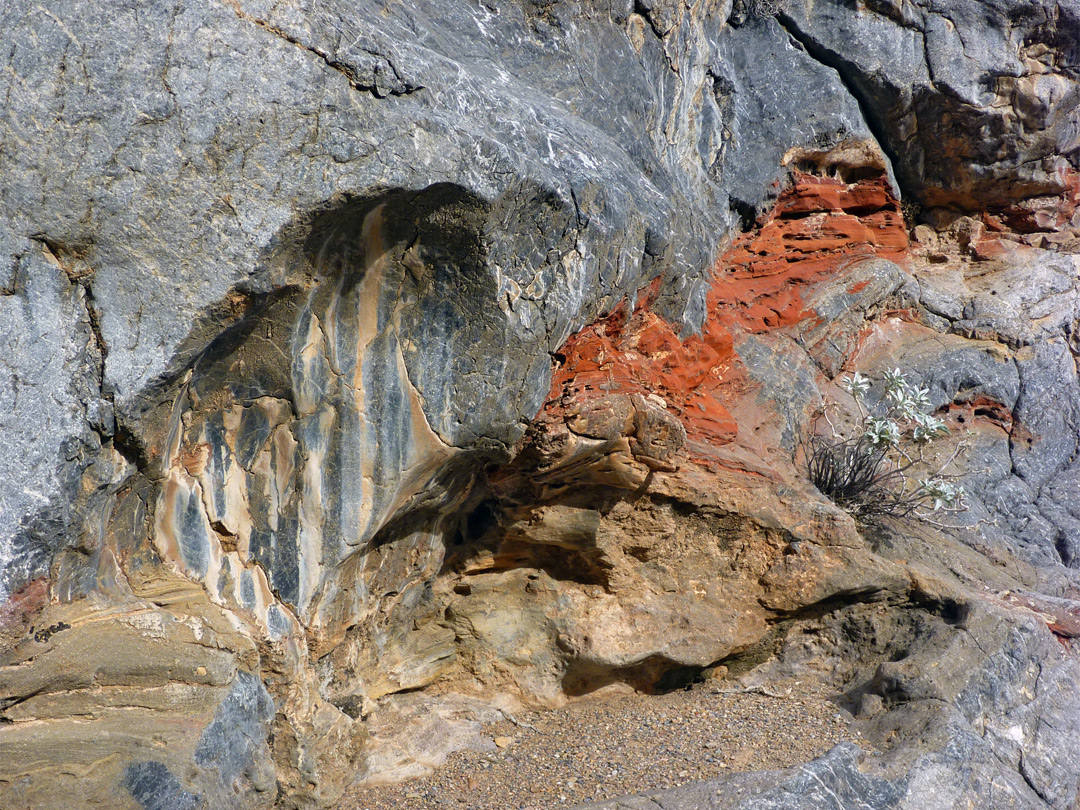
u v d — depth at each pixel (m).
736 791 3.95
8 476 3.05
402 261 3.74
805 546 5.20
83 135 3.08
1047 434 7.27
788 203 7.44
